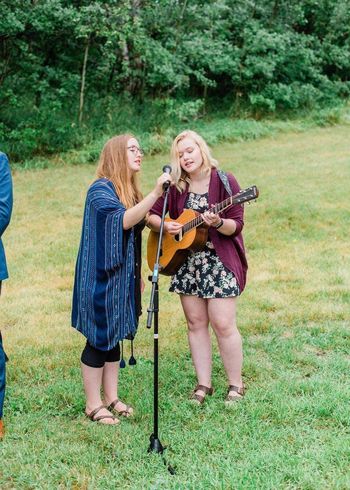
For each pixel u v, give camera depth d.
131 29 13.44
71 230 8.51
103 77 14.54
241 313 5.55
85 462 3.33
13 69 13.41
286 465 3.24
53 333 5.25
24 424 3.75
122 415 3.88
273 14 17.83
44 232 8.45
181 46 15.45
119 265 3.54
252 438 3.53
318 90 17.86
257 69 16.58
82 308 3.64
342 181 10.53
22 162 12.83
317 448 3.40
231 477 3.12
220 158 12.90
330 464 3.25
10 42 13.12
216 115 16.97
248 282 6.38
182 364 4.63
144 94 15.51
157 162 12.68
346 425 3.68
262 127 15.66
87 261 3.62
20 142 12.88
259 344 4.91
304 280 6.39
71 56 14.16
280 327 5.27
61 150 13.36
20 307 5.91
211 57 15.92
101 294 3.58
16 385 4.31
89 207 3.63
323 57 18.75
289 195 9.70
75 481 3.21
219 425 3.72
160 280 6.69
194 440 3.54
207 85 17.12
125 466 3.29
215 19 16.45
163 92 15.88
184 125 15.30
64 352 4.84
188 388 4.23
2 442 3.57
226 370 4.10
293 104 17.38
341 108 17.58
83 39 13.87
